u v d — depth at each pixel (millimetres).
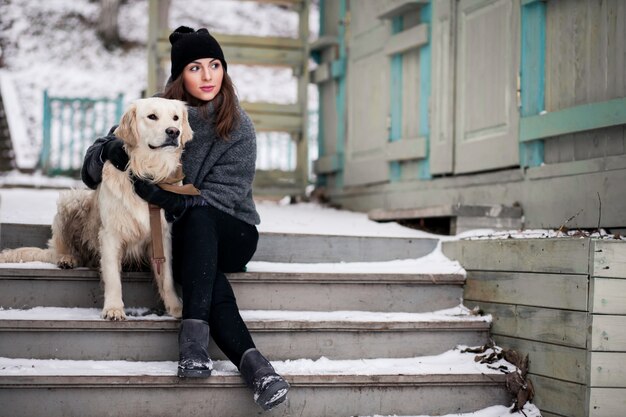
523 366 2695
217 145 2760
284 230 3455
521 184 3576
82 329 2553
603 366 2410
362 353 2795
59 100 9914
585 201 3182
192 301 2471
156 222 2645
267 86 15555
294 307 2926
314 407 2547
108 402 2402
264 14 16984
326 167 5465
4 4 16094
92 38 15906
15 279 2707
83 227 2881
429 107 4281
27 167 11117
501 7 3719
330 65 5477
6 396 2332
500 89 3711
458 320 2871
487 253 2951
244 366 2396
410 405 2615
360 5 5105
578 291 2461
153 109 2584
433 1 4266
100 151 2723
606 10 3127
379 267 3148
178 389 2445
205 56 2787
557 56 3410
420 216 3738
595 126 3096
